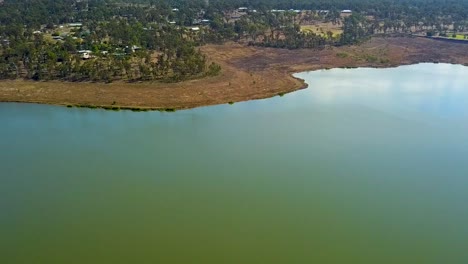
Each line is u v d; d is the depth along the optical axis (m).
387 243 57.12
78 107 100.50
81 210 62.09
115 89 109.06
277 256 54.12
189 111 100.19
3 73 113.38
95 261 52.28
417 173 74.38
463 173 74.81
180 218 60.88
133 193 66.50
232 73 126.12
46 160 75.56
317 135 88.06
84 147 80.69
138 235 57.19
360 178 72.38
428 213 63.62
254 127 91.50
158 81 114.56
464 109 105.19
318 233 58.66
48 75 115.19
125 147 81.06
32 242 55.56
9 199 64.38
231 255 54.03
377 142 85.50
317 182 70.81
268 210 63.28
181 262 52.50
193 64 120.69
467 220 62.25
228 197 66.12
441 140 87.25
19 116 94.62
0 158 75.88
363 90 118.94
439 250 56.16
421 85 125.38
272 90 115.38
